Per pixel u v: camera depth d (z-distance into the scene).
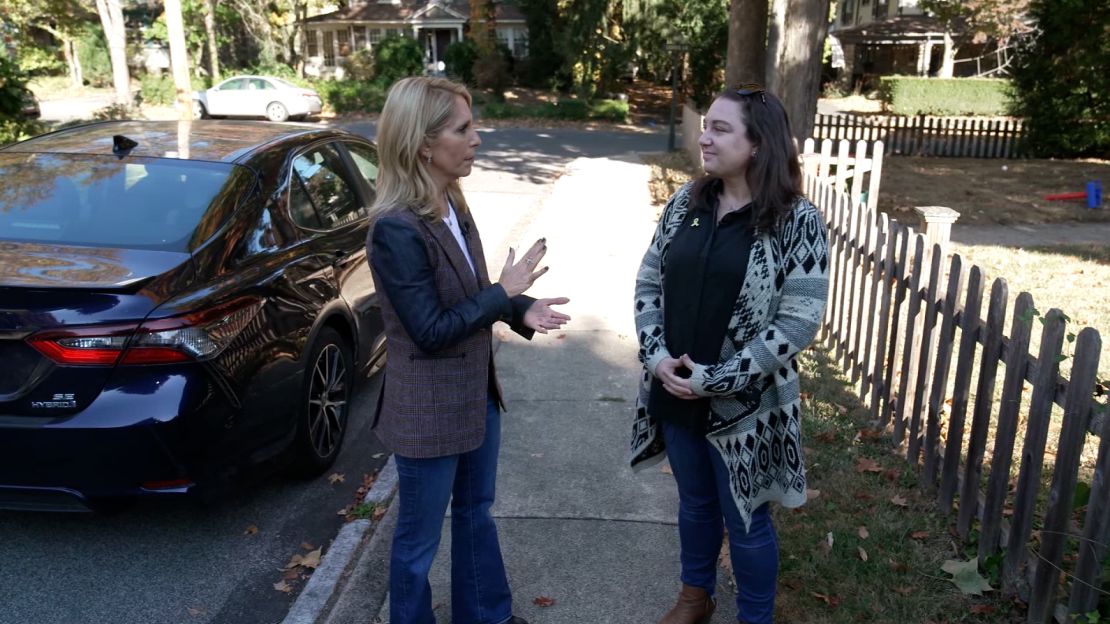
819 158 8.18
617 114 28.61
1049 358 2.79
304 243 4.20
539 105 30.47
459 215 2.53
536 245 2.50
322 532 3.78
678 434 2.61
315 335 4.00
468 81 35.09
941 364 3.70
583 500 3.82
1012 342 3.04
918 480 3.93
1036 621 2.86
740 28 15.09
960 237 9.95
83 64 40.25
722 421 2.45
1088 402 2.64
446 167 2.34
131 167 4.04
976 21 27.47
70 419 3.06
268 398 3.57
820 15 11.48
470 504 2.73
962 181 15.10
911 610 3.00
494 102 30.02
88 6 34.09
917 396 3.98
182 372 3.16
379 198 2.33
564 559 3.38
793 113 11.76
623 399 4.94
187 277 3.36
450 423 2.43
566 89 35.03
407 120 2.25
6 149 4.32
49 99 35.00
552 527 3.60
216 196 3.87
